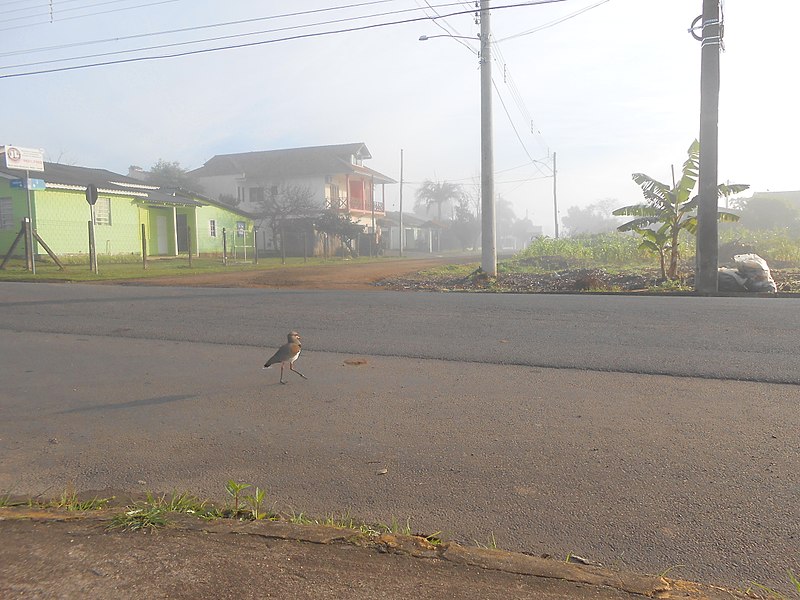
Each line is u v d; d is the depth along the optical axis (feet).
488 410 18.33
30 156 71.10
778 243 82.58
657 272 61.36
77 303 41.91
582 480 13.28
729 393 19.51
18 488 13.53
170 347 28.63
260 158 192.95
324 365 24.58
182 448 15.83
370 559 9.25
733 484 12.84
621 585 8.57
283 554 9.39
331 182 180.55
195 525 10.48
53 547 9.63
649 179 57.11
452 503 12.39
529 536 11.00
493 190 61.36
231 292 47.80
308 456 15.08
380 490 13.08
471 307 37.32
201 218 123.65
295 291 48.49
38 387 22.00
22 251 84.38
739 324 29.40
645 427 16.51
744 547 10.39
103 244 96.53
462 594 8.24
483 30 60.44
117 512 11.09
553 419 17.38
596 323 31.12
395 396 20.02
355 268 86.94
